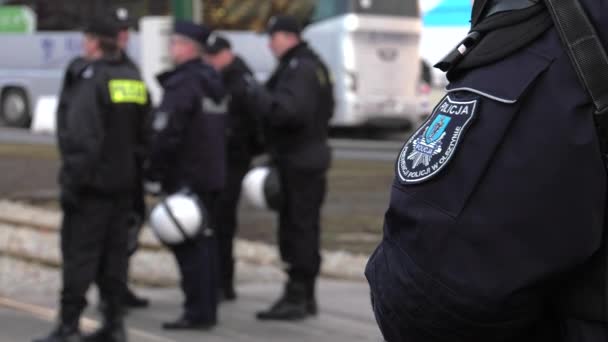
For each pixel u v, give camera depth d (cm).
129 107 880
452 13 3384
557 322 271
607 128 251
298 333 992
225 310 1110
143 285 1269
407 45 3394
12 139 3472
